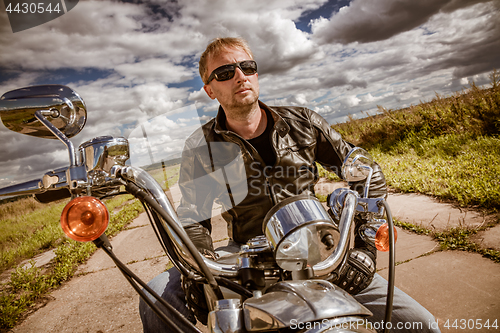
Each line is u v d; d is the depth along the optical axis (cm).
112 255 82
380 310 113
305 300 69
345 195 103
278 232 79
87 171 83
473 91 617
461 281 213
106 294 298
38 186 86
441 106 676
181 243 82
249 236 153
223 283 83
